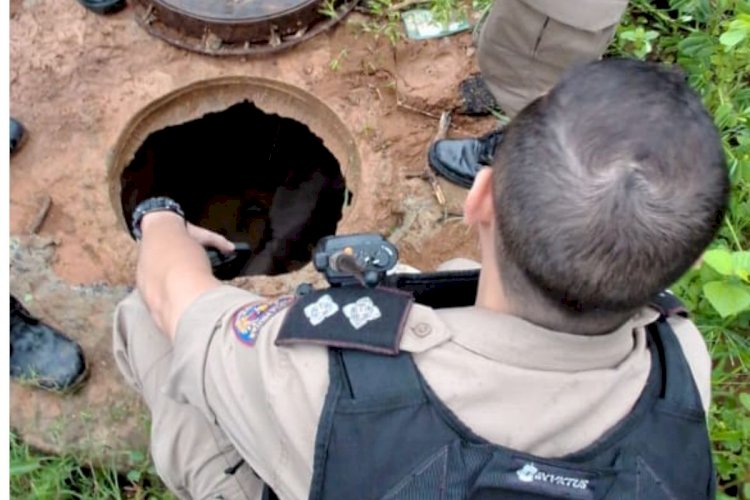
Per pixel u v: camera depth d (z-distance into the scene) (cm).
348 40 236
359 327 110
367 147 230
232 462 159
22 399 204
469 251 221
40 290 212
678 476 112
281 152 279
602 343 108
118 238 219
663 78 102
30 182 223
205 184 283
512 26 183
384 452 107
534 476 105
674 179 97
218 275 214
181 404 160
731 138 229
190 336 128
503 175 102
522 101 197
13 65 231
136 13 236
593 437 108
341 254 122
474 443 106
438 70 233
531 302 106
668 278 102
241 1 230
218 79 234
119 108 230
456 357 108
